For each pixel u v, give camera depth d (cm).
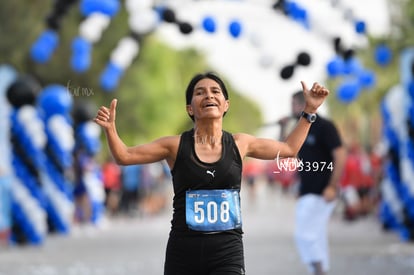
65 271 2412
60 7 3027
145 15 2995
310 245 1859
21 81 3303
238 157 1085
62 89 3803
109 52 5831
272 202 8031
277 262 2567
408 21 3916
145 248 3144
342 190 4572
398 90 3356
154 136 7725
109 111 1070
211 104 1080
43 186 3616
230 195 1077
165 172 6241
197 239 1066
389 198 3706
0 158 3222
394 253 2781
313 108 1133
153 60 7612
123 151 1069
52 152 3831
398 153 3378
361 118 6788
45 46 3045
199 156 1075
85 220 4472
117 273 2341
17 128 3303
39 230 3356
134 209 5416
